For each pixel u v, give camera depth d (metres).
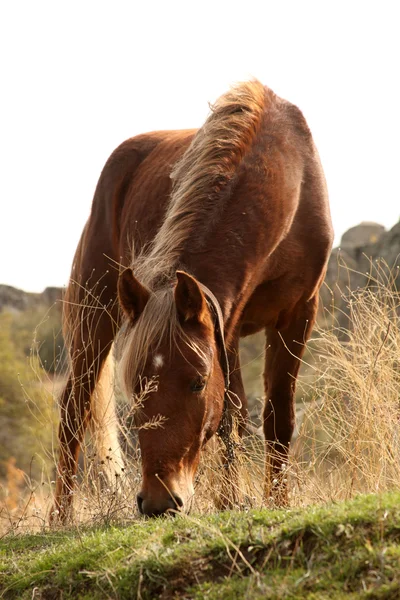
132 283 4.65
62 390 7.10
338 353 6.36
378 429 5.60
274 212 5.56
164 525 4.32
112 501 5.49
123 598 3.80
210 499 5.68
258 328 6.48
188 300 4.56
